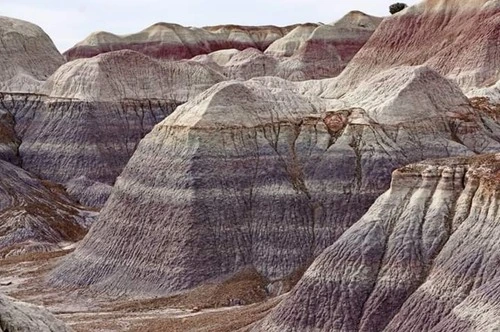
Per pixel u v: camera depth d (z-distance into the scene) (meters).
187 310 68.12
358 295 52.41
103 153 130.25
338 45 190.00
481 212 51.94
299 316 52.84
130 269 75.75
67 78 139.50
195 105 83.38
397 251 53.22
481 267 48.88
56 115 135.50
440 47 135.62
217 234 75.31
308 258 75.31
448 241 52.22
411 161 81.00
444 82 91.12
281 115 85.19
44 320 38.06
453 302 48.28
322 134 83.75
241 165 79.31
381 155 80.62
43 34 173.88
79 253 80.88
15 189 110.94
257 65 177.25
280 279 73.25
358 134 82.75
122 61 141.88
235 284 72.00
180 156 78.69
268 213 77.38
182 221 75.19
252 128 81.88
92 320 66.56
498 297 44.88
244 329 56.09
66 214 108.38
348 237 55.00
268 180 79.12
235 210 76.88
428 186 55.81
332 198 78.88
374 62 142.38
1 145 131.62
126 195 80.62
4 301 36.69
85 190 122.44
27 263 87.38
